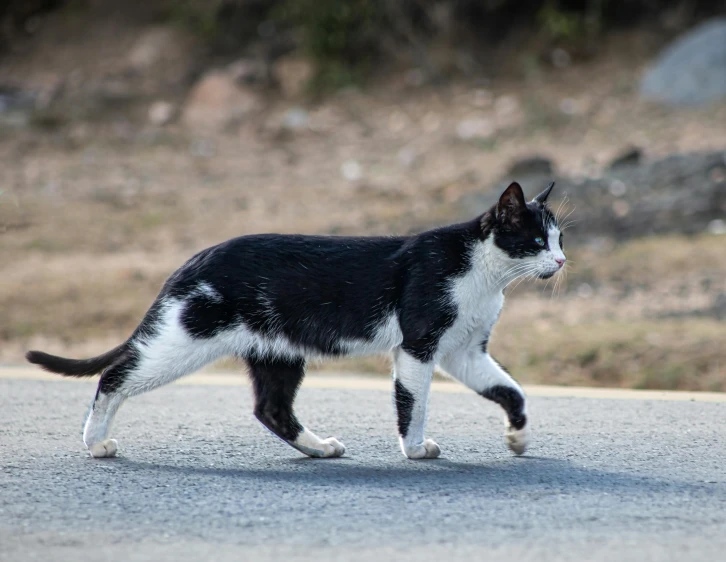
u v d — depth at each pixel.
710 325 13.48
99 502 6.71
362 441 8.70
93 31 37.47
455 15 34.09
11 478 7.33
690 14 32.94
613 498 6.86
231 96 31.25
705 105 27.30
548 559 5.59
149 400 10.32
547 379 12.30
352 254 7.94
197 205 22.45
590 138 26.39
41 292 16.20
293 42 35.00
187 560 5.57
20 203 22.28
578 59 32.31
